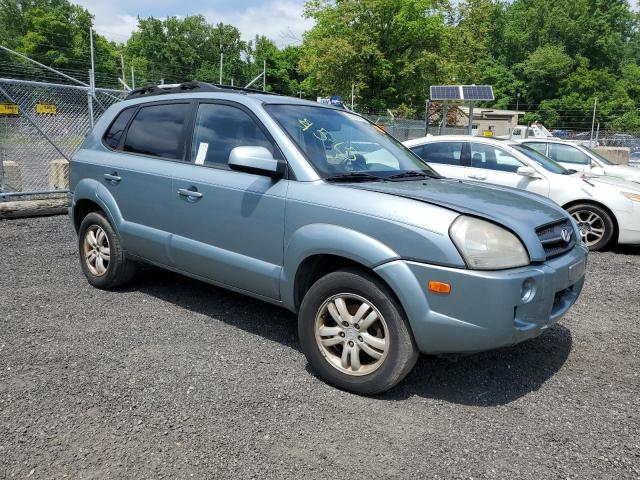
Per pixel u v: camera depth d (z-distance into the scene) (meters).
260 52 91.06
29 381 3.30
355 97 39.88
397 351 3.09
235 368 3.58
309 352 3.43
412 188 3.49
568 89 81.19
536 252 3.08
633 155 24.08
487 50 92.00
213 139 4.16
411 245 2.99
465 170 8.65
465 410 3.17
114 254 4.86
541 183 8.16
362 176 3.71
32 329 4.11
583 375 3.70
